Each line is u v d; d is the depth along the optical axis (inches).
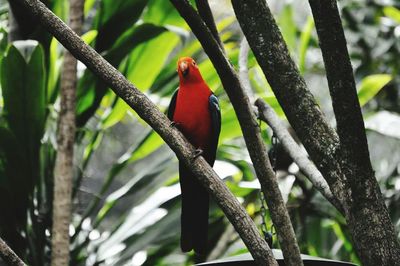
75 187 386.0
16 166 358.6
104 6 409.7
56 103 418.0
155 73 440.1
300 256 208.8
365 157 194.5
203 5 232.1
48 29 212.5
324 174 208.8
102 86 399.2
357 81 526.0
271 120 272.7
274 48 216.4
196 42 459.5
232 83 208.8
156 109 215.6
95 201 388.8
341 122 194.2
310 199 435.2
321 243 450.6
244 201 443.5
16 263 212.5
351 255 429.7
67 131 357.4
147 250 421.1
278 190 212.5
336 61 190.7
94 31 384.5
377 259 194.1
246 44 316.2
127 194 410.6
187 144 217.2
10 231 363.3
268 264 202.5
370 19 544.1
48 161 379.2
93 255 390.9
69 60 361.7
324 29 190.5
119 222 414.3
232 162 450.9
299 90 214.4
